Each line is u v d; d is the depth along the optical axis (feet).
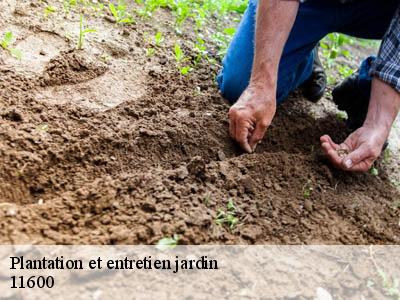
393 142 4.22
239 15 5.96
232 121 3.36
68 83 3.59
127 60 4.05
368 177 3.55
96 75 3.75
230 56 3.82
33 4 4.26
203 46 4.60
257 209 2.93
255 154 3.31
